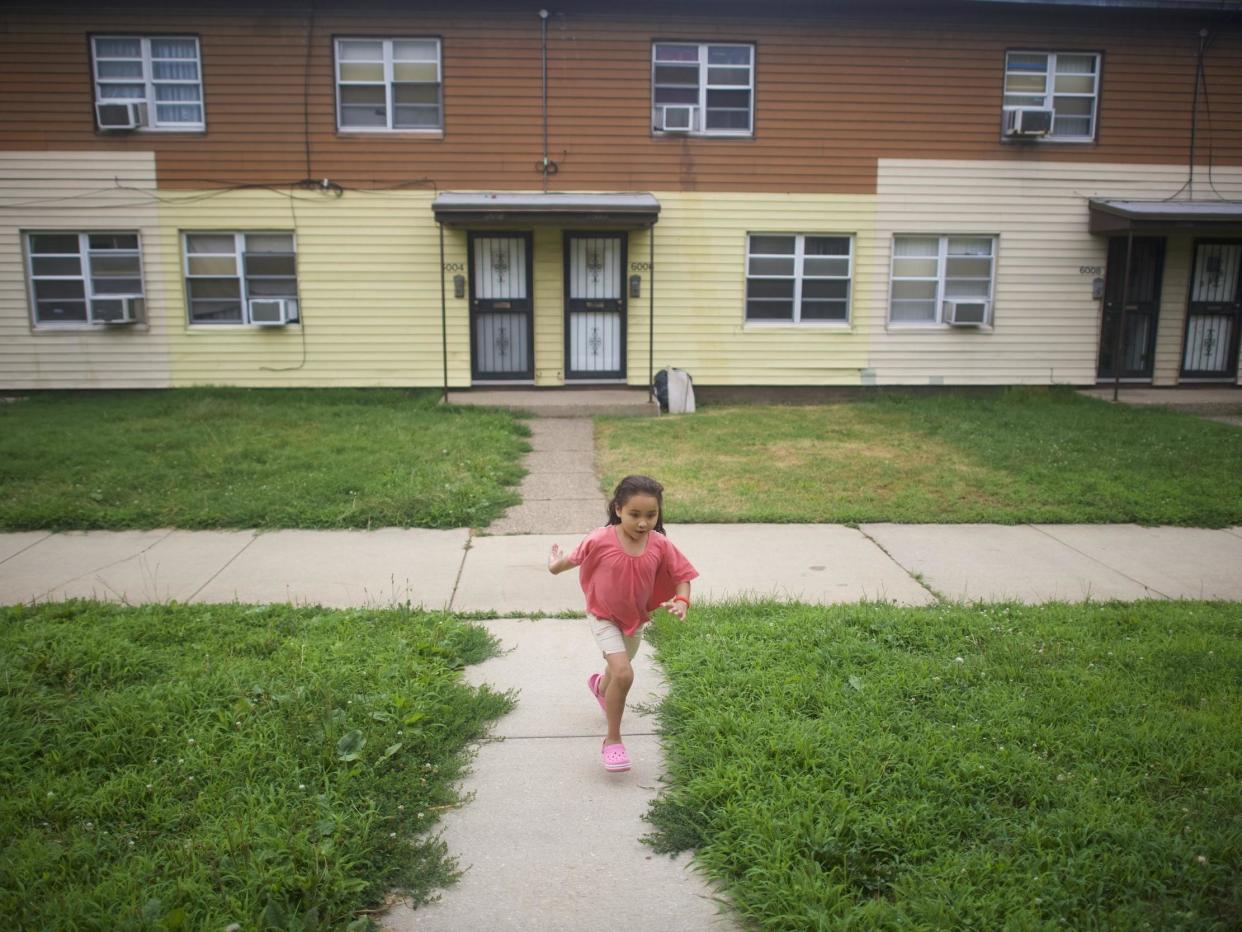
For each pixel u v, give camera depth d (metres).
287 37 13.68
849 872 3.25
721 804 3.68
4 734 3.98
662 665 5.10
